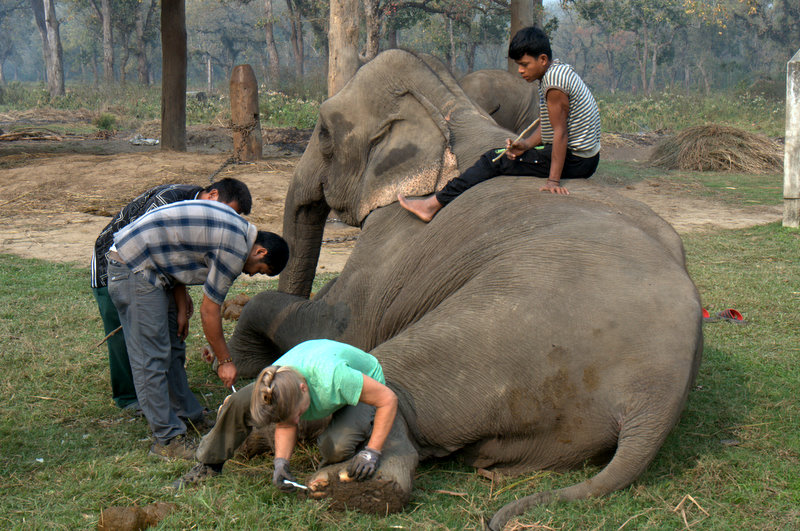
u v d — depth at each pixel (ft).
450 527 10.71
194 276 13.25
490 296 12.48
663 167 66.33
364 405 11.59
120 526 10.50
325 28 173.99
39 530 10.57
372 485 10.89
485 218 14.28
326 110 18.20
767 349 18.80
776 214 41.96
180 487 11.88
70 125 97.45
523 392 11.80
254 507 11.11
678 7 209.05
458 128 16.84
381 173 16.89
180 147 61.11
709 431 14.08
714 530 10.71
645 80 216.33
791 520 10.96
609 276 12.14
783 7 205.16
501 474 12.34
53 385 16.43
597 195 14.47
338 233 35.47
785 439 13.70
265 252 13.38
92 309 21.85
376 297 15.37
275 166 51.19
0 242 31.12
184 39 59.88
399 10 146.82
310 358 11.11
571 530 10.52
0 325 20.20
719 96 156.15
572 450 11.96
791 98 35.06
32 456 13.05
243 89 53.98
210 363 18.08
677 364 11.51
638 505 11.23
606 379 11.55
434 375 12.19
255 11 257.75
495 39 177.27
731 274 26.76
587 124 14.79
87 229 34.09
